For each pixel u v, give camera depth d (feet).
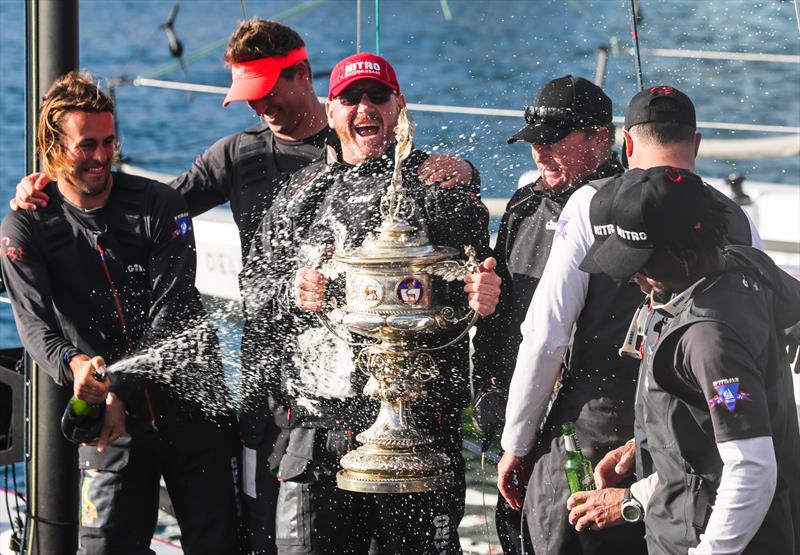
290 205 24.79
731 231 20.12
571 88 22.79
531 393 21.25
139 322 25.16
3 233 24.88
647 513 18.72
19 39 196.75
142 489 25.59
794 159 93.30
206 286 47.01
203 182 28.14
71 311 25.13
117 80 43.98
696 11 123.65
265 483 25.11
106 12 225.15
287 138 27.35
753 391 16.89
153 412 25.05
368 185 23.82
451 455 23.97
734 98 102.63
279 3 222.89
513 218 23.81
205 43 196.44
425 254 21.71
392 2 200.23
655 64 104.22
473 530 32.45
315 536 23.84
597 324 20.99
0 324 76.43
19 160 122.93
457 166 23.75
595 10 121.49
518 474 23.00
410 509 23.76
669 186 17.43
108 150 24.32
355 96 23.43
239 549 26.09
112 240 24.76
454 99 114.21
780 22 121.08
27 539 27.84
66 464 27.50
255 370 24.98
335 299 23.17
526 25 158.10
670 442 17.98
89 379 23.43
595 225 18.24
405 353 22.24
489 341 24.20
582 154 22.84
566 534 21.29
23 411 29.32
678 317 17.56
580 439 21.25
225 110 148.36
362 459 22.24
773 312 18.29
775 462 16.92
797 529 18.44
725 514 16.79
